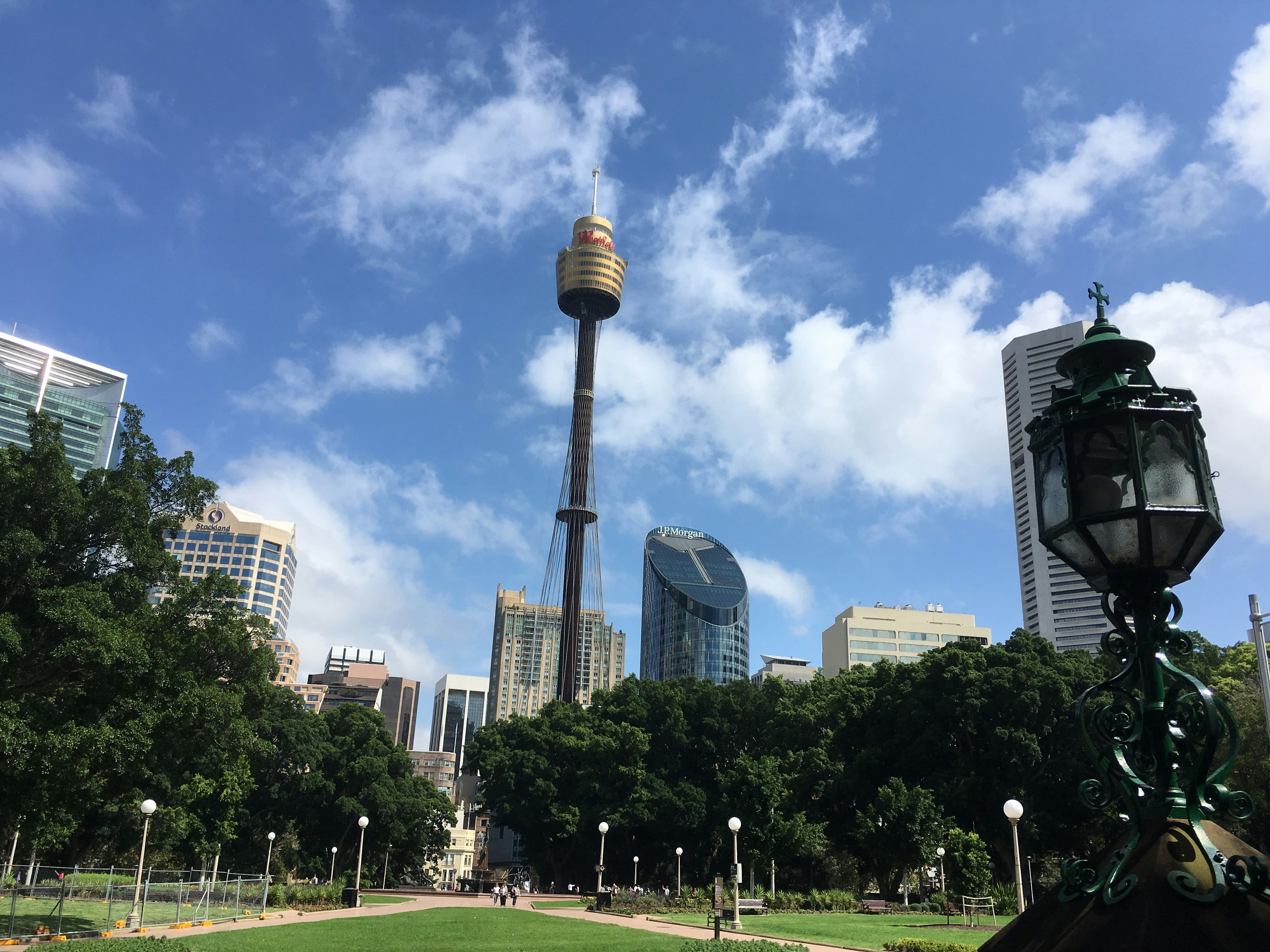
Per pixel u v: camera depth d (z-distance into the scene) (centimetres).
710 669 19550
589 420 16212
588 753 8438
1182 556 399
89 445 16212
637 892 6044
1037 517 459
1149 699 394
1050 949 355
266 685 3775
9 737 2498
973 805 6222
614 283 16912
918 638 17212
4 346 16238
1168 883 338
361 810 7888
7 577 2747
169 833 6122
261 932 3089
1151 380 439
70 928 3092
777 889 7081
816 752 7250
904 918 4547
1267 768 4225
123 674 2811
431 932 3256
